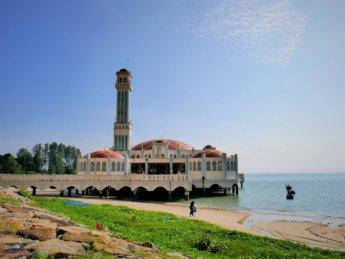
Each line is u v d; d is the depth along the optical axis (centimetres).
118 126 11119
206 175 8406
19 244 1152
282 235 3431
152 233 2430
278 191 11781
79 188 6594
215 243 2153
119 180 6606
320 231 3672
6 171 11638
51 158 16925
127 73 11425
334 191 11644
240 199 7712
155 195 7844
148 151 10100
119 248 1285
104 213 3269
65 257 1053
